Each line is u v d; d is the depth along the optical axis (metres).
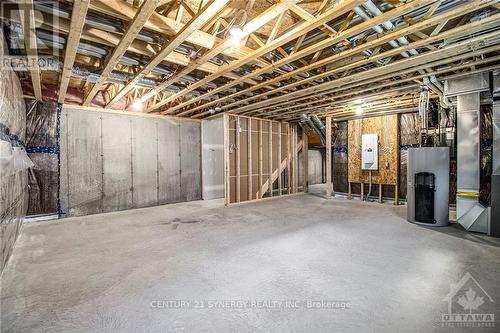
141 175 6.11
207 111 6.29
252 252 2.99
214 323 1.72
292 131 8.06
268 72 3.36
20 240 3.51
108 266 2.62
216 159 7.62
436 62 3.05
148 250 3.08
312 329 1.65
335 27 2.49
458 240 3.41
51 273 2.46
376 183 6.53
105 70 3.08
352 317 1.77
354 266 2.59
